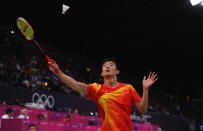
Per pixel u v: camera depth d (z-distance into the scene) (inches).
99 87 188.2
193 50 1647.4
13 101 665.6
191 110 1616.6
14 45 1087.6
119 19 1389.0
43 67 1079.6
